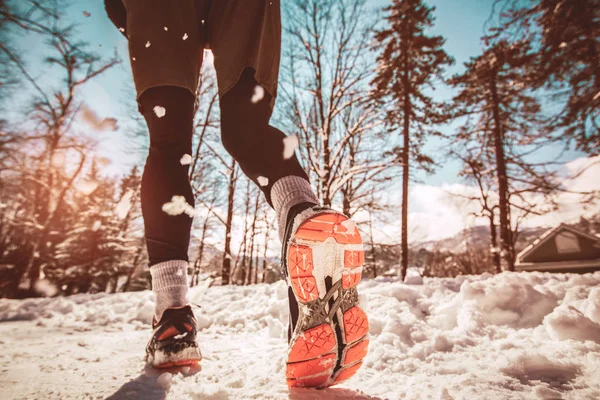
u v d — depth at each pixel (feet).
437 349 3.93
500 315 5.11
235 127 3.10
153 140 3.40
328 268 2.34
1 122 33.37
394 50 53.21
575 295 5.15
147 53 3.28
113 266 64.90
